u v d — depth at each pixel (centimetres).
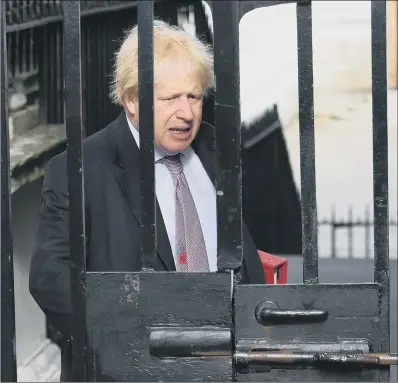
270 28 796
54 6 509
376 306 238
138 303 244
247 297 240
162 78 267
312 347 238
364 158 841
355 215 837
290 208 785
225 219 239
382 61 232
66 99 242
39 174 468
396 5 822
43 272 272
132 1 566
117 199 274
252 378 242
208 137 296
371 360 233
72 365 249
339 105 848
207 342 239
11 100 500
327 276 720
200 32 629
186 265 279
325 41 848
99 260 271
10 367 254
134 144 279
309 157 241
